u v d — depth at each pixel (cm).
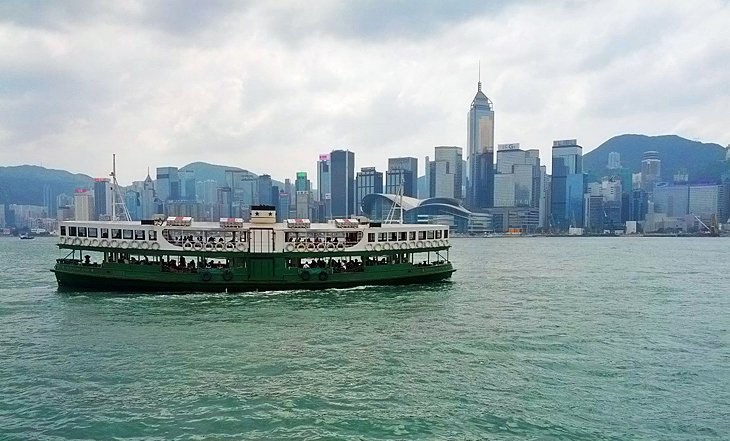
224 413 3038
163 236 6750
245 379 3591
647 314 6084
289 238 7019
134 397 3259
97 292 6856
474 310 6197
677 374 3750
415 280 7781
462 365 3934
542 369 3844
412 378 3638
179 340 4559
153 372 3716
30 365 3869
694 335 4975
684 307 6619
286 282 6962
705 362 4056
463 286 8588
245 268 6869
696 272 11669
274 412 3061
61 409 3070
